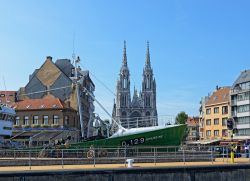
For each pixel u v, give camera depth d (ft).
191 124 462.60
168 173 86.02
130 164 88.58
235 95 320.09
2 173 72.49
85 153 116.57
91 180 79.56
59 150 111.34
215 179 90.53
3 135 159.74
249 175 94.32
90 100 304.09
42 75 265.34
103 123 144.25
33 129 233.55
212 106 354.95
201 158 113.29
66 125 237.04
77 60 151.94
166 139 128.26
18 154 117.08
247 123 301.43
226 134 326.65
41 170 76.59
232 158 104.88
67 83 259.39
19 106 241.14
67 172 77.82
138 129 130.11
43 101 243.40
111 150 120.16
